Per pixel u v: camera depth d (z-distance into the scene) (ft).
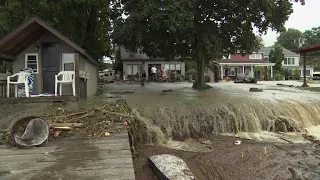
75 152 14.89
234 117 27.68
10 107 27.40
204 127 26.61
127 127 19.95
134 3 48.55
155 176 16.46
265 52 159.63
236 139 25.13
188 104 29.60
